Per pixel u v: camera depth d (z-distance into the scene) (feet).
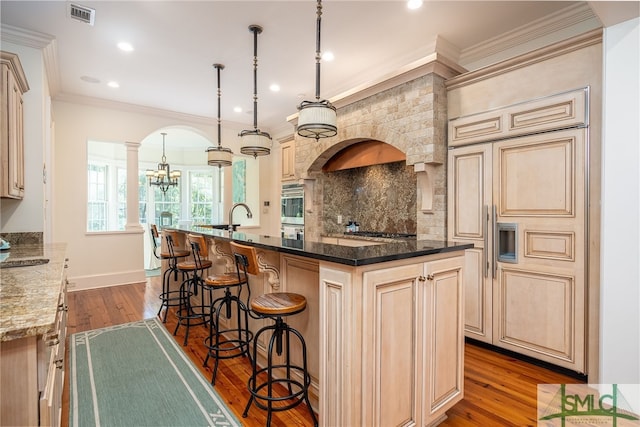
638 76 6.23
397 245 6.38
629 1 5.82
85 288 16.43
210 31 10.57
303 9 9.39
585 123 7.56
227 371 8.15
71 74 13.79
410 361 5.47
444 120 10.52
